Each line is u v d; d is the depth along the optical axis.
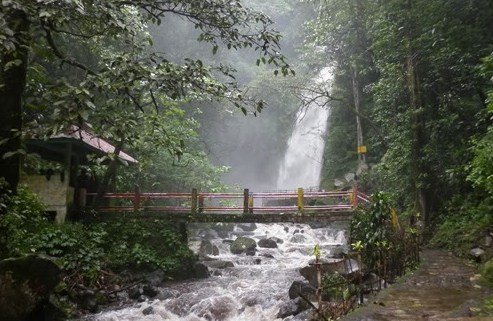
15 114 6.25
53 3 5.41
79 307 8.99
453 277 7.93
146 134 7.14
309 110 30.88
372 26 15.52
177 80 6.24
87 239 11.63
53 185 12.52
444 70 12.48
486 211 11.11
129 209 13.52
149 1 7.00
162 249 12.59
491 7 10.94
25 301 6.66
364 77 24.16
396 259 8.19
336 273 8.16
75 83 13.05
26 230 9.96
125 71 5.75
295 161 30.78
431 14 11.70
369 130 23.73
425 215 13.43
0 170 6.24
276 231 20.44
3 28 4.87
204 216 13.12
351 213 12.38
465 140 12.01
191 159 17.69
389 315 5.41
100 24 6.18
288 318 7.88
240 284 11.07
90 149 13.12
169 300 9.83
